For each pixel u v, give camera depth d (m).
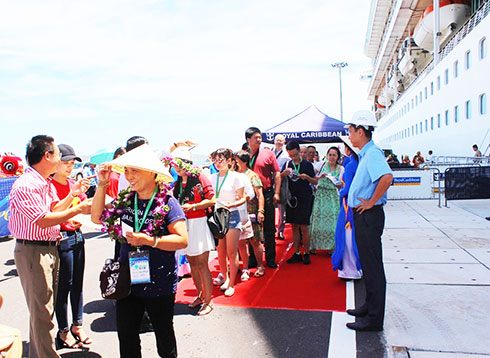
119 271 2.65
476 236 7.73
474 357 3.26
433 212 11.20
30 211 3.01
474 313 4.12
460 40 22.56
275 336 3.83
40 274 3.13
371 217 3.79
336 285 5.26
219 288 5.39
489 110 18.20
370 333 3.79
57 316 3.80
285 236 8.88
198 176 4.39
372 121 3.92
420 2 34.03
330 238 6.70
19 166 9.93
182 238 2.72
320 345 3.61
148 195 2.83
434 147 27.91
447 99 24.55
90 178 3.30
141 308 2.81
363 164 3.83
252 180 5.84
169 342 2.84
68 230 3.79
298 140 9.86
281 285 5.36
